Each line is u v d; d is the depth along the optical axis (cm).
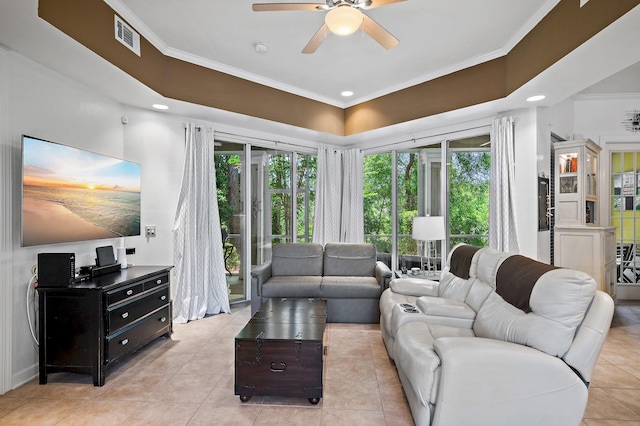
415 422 196
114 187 335
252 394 231
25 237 249
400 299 324
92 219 310
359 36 337
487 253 284
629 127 486
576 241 414
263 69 416
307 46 275
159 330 332
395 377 268
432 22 310
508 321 210
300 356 229
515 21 309
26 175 251
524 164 396
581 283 184
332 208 579
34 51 257
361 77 439
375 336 358
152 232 402
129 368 285
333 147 599
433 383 184
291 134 525
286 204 553
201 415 218
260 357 231
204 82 393
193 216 420
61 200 279
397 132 512
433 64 399
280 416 217
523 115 397
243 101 427
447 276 337
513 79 345
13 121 256
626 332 369
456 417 178
